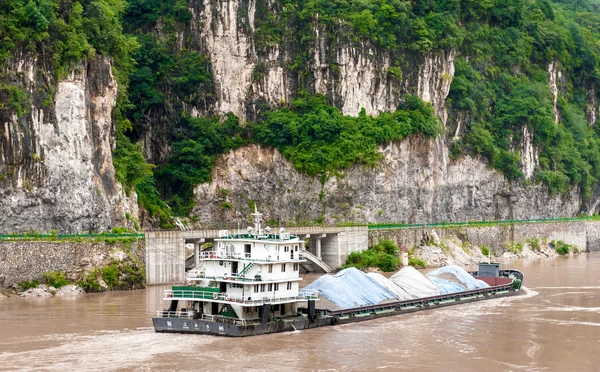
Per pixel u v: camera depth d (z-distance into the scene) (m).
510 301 109.75
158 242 119.75
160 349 76.12
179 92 174.00
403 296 101.25
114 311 95.44
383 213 170.12
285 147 171.62
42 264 110.25
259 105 176.12
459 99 191.38
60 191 119.94
